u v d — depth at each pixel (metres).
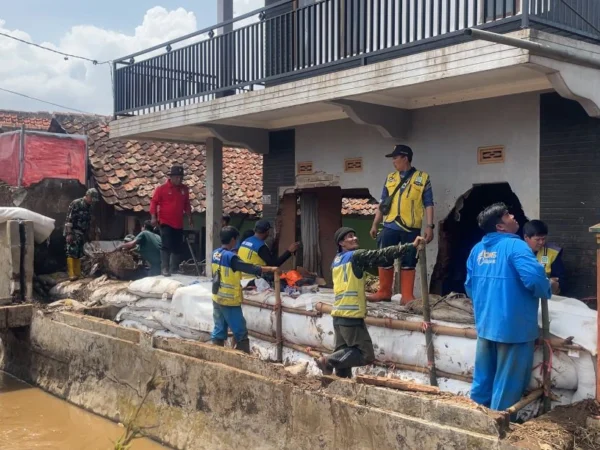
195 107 9.71
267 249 8.51
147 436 7.39
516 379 4.96
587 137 6.70
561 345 5.20
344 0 7.60
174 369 7.25
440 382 6.05
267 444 6.06
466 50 6.16
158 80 10.59
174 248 11.24
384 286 7.50
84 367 8.84
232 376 6.49
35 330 10.04
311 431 5.66
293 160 10.17
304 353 7.41
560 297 6.06
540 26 6.07
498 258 4.99
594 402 4.86
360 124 8.30
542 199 7.07
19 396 9.37
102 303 10.73
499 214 5.14
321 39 7.91
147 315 9.88
